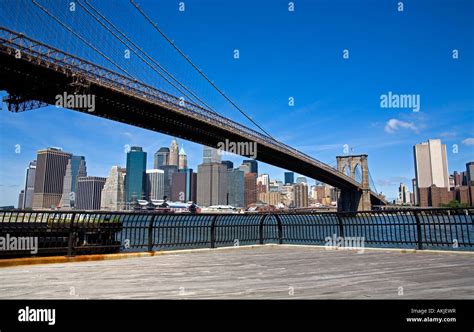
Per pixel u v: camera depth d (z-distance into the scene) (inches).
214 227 466.6
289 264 318.7
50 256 339.6
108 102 1525.6
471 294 197.8
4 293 200.1
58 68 1277.1
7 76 1267.2
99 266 306.7
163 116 1704.0
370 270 280.7
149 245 404.2
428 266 300.4
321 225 506.0
